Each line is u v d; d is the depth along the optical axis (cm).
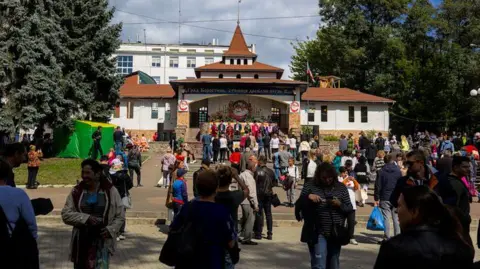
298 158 3409
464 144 3638
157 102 5312
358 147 3166
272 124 4428
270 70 5372
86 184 684
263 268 961
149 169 3025
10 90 3039
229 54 5803
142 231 1411
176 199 1293
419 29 6081
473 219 1627
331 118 5259
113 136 3431
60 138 3322
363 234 1408
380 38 5962
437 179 785
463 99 5619
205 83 4681
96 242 677
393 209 1174
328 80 5947
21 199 541
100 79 3972
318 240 745
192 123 5162
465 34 5972
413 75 5734
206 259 532
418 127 6062
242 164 1781
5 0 3056
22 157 681
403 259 356
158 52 10200
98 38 3853
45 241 1203
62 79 3362
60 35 3406
